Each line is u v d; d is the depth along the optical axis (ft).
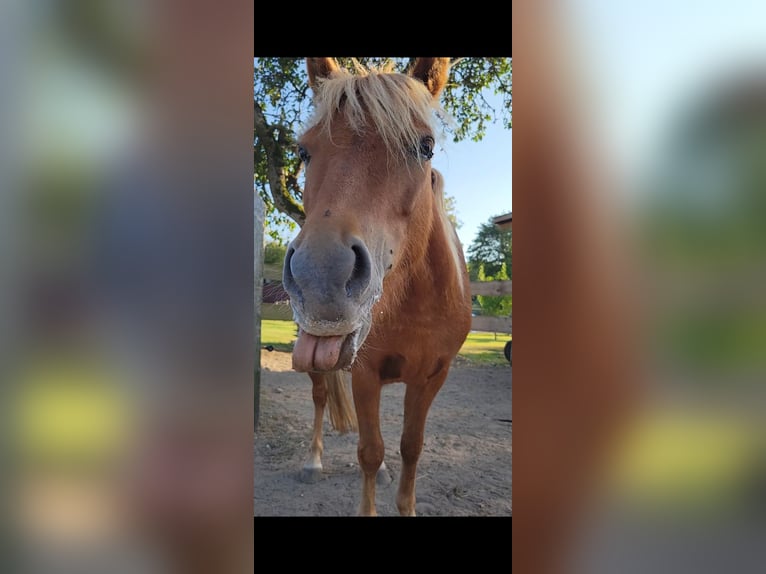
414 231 5.19
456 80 14.58
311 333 3.67
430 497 7.43
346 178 4.26
